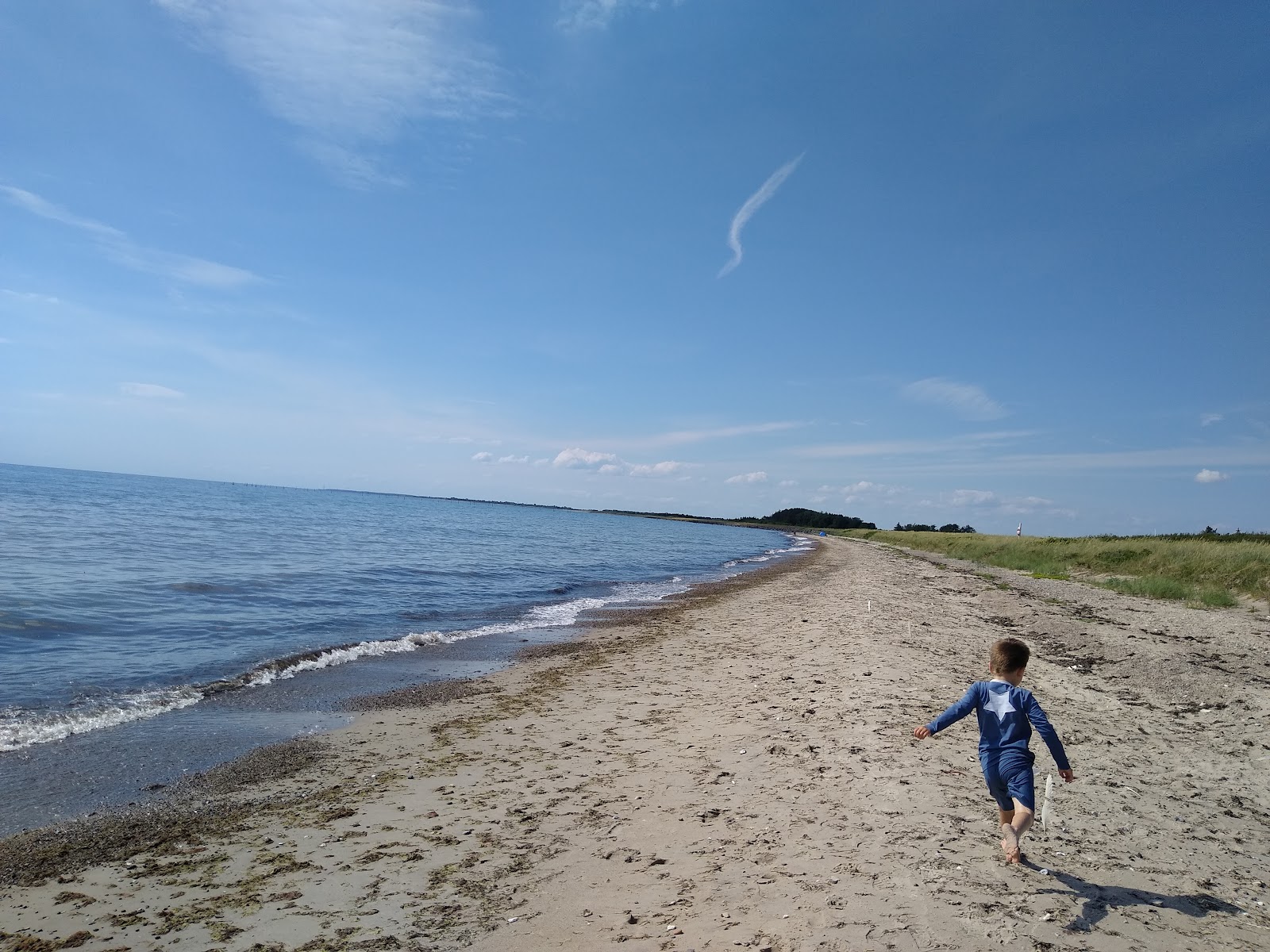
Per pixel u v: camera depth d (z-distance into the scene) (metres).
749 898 4.16
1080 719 8.35
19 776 6.59
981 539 61.25
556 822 5.54
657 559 44.38
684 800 5.86
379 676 11.16
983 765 4.66
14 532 28.56
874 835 4.92
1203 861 4.78
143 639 12.55
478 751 7.53
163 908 4.31
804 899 4.09
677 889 4.34
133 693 9.52
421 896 4.39
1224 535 39.25
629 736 7.95
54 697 9.09
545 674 11.52
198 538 32.28
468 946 3.80
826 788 5.88
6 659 10.63
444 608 18.98
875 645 12.48
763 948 3.62
